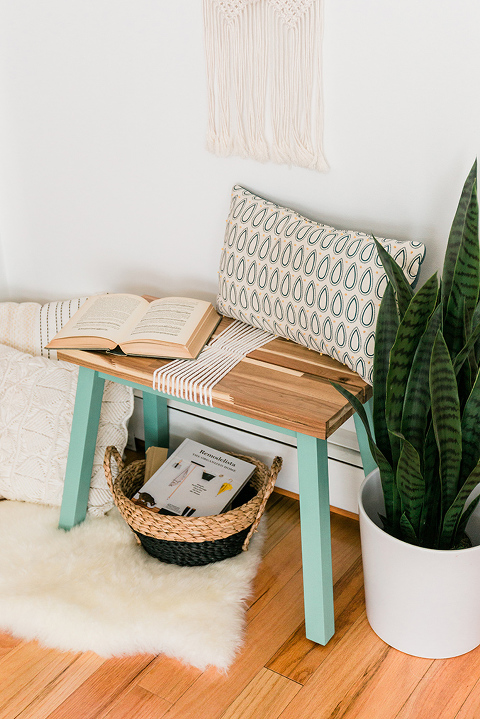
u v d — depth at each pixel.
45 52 1.77
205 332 1.49
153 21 1.57
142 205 1.79
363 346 1.30
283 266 1.42
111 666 1.33
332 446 1.65
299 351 1.46
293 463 1.75
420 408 1.19
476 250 1.14
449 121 1.31
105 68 1.69
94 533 1.62
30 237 2.06
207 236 1.71
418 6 1.26
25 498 1.71
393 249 1.31
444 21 1.25
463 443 1.20
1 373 1.77
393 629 1.32
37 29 1.76
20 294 2.19
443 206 1.38
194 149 1.64
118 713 1.23
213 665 1.32
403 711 1.22
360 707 1.23
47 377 1.75
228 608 1.41
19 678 1.30
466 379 1.21
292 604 1.46
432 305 1.11
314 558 1.29
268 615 1.44
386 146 1.39
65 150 1.86
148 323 1.48
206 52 1.52
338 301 1.33
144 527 1.47
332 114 1.42
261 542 1.62
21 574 1.48
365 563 1.33
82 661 1.34
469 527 1.39
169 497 1.59
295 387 1.30
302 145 1.47
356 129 1.41
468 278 1.16
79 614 1.38
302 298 1.38
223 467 1.67
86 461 1.58
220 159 1.61
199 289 1.79
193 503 1.57
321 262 1.36
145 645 1.35
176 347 1.40
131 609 1.40
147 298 1.73
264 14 1.41
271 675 1.30
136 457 2.01
